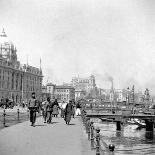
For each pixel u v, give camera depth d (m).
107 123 71.25
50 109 27.11
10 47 120.75
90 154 12.06
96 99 139.75
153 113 60.47
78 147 13.70
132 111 62.09
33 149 12.87
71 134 18.44
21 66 126.00
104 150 13.34
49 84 179.50
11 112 45.03
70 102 26.44
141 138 47.50
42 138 16.38
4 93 105.00
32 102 23.67
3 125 23.98
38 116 38.72
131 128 62.12
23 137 16.64
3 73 104.56
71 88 187.38
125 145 39.53
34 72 134.50
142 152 34.31
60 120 31.86
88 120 18.56
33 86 133.25
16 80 116.56
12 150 12.47
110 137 47.81
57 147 13.55
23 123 26.47
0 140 15.30
